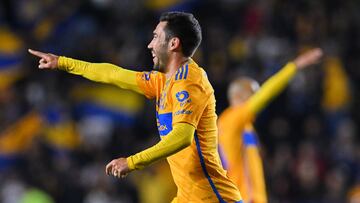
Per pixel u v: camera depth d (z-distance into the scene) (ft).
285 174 147.64
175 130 63.46
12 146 159.53
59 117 161.38
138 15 184.55
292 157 151.74
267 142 158.40
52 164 148.97
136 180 146.61
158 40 67.46
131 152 154.10
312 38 185.57
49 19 185.16
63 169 147.64
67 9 185.47
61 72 169.27
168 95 66.28
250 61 171.63
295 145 158.71
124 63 167.73
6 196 144.15
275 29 185.47
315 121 162.20
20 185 145.38
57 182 145.69
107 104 168.55
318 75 173.17
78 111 167.63
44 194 143.54
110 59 168.55
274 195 145.48
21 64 177.47
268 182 146.10
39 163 148.56
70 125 161.58
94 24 182.39
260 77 167.73
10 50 180.45
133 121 167.02
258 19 185.47
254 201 92.79
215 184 67.41
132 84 70.03
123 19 182.70
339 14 193.47
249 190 92.99
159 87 68.44
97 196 143.43
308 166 149.18
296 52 180.04
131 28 179.83
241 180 93.04
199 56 166.20
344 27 191.31
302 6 191.83
